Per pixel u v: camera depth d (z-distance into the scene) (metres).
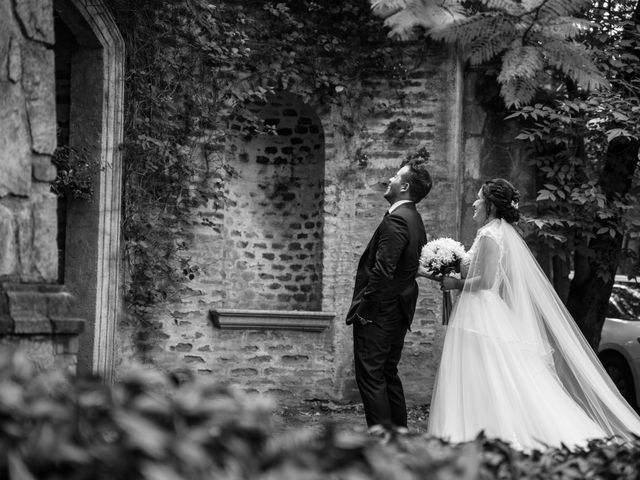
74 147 7.31
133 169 7.68
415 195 6.31
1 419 1.75
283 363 8.57
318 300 8.90
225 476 1.69
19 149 3.79
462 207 9.16
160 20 7.73
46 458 1.62
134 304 7.83
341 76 8.73
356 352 6.10
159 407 1.83
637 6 8.96
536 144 9.13
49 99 3.95
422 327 8.73
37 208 3.88
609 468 2.65
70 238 7.37
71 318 3.83
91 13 7.09
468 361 5.70
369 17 8.61
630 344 9.62
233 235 8.87
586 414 5.79
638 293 10.45
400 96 8.82
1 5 3.71
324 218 8.77
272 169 9.10
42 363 3.72
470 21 3.43
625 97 9.02
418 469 2.05
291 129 9.12
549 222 8.66
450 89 8.80
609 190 9.03
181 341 8.15
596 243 9.20
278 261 9.05
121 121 7.47
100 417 1.79
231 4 8.45
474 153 9.20
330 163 8.78
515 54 3.43
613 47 8.44
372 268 6.16
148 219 7.85
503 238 5.93
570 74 3.47
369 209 8.80
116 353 7.66
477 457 2.29
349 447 2.02
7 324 3.54
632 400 9.61
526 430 5.47
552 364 5.77
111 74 7.37
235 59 8.34
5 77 3.73
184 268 8.10
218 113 8.27
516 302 5.84
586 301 9.31
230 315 8.28
